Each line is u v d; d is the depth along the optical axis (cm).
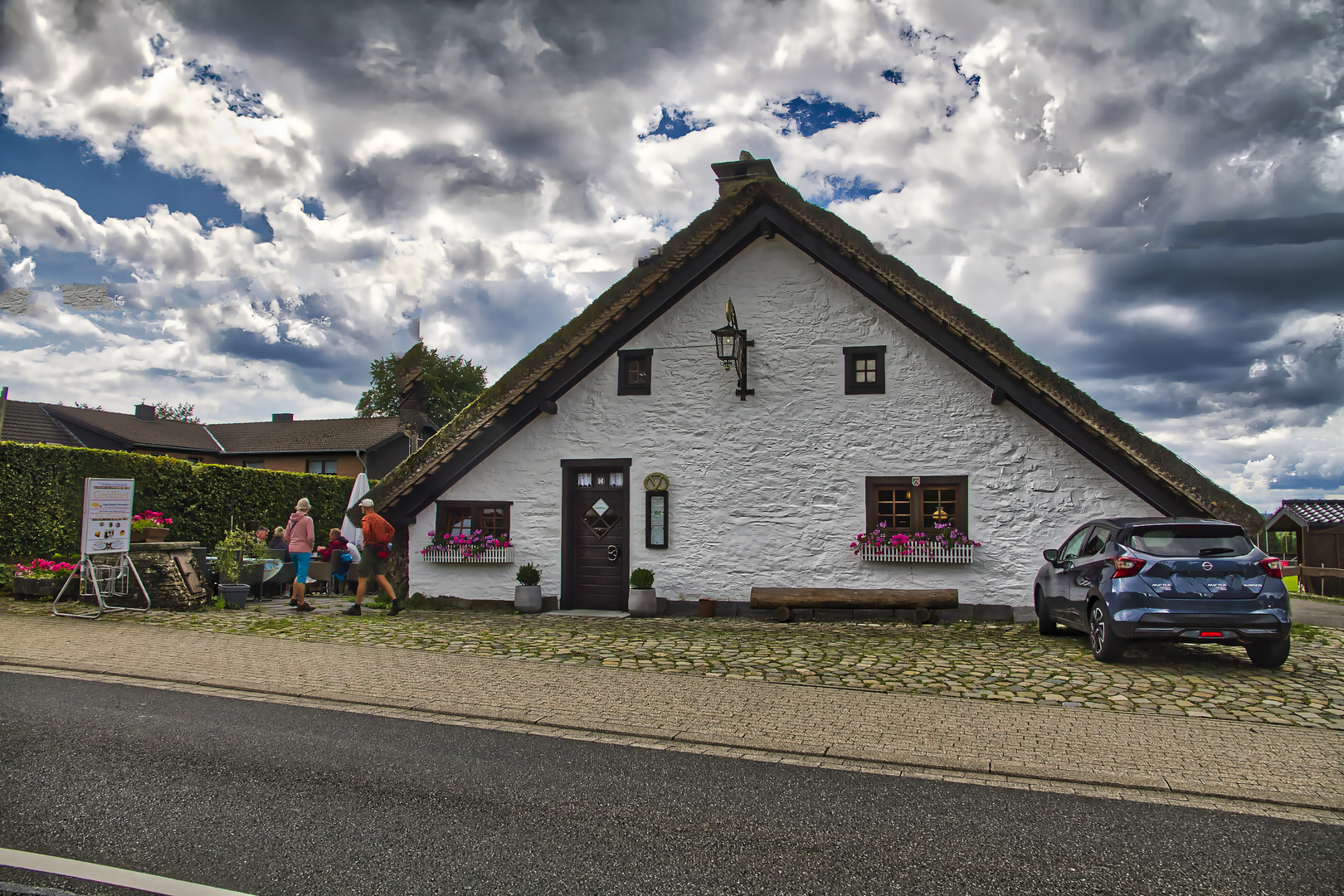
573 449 1345
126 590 1202
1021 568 1171
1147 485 1120
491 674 788
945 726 620
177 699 673
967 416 1205
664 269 1308
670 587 1288
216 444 3716
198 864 363
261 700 680
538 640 990
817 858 382
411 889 343
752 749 568
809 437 1259
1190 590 799
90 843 384
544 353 1380
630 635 1030
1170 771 521
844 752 557
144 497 1672
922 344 1229
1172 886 359
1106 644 837
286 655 860
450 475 1380
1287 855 396
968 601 1186
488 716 642
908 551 1192
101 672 763
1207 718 641
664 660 862
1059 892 351
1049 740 585
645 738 591
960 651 920
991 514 1187
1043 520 1168
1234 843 411
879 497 1237
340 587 1619
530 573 1301
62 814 420
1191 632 791
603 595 1323
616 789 477
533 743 571
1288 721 634
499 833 406
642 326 1330
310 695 698
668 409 1315
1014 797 476
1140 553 823
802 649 935
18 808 426
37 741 545
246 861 368
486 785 479
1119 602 818
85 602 1200
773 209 1280
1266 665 827
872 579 1217
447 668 812
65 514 1451
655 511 1309
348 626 1079
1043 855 392
